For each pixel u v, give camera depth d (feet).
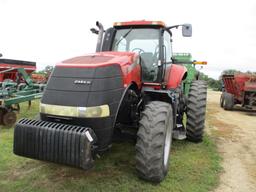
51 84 9.68
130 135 11.51
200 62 23.81
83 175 11.10
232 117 27.71
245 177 11.82
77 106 8.96
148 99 12.14
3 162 12.12
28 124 9.05
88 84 9.14
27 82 22.31
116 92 9.63
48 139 8.63
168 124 10.82
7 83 22.26
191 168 12.27
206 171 12.01
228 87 34.30
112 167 11.96
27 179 10.58
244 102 31.35
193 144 16.02
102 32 13.82
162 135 10.02
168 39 14.69
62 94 9.30
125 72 10.36
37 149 8.83
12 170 11.36
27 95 20.13
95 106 8.94
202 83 16.87
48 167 11.78
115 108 9.59
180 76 14.73
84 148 8.26
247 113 31.27
